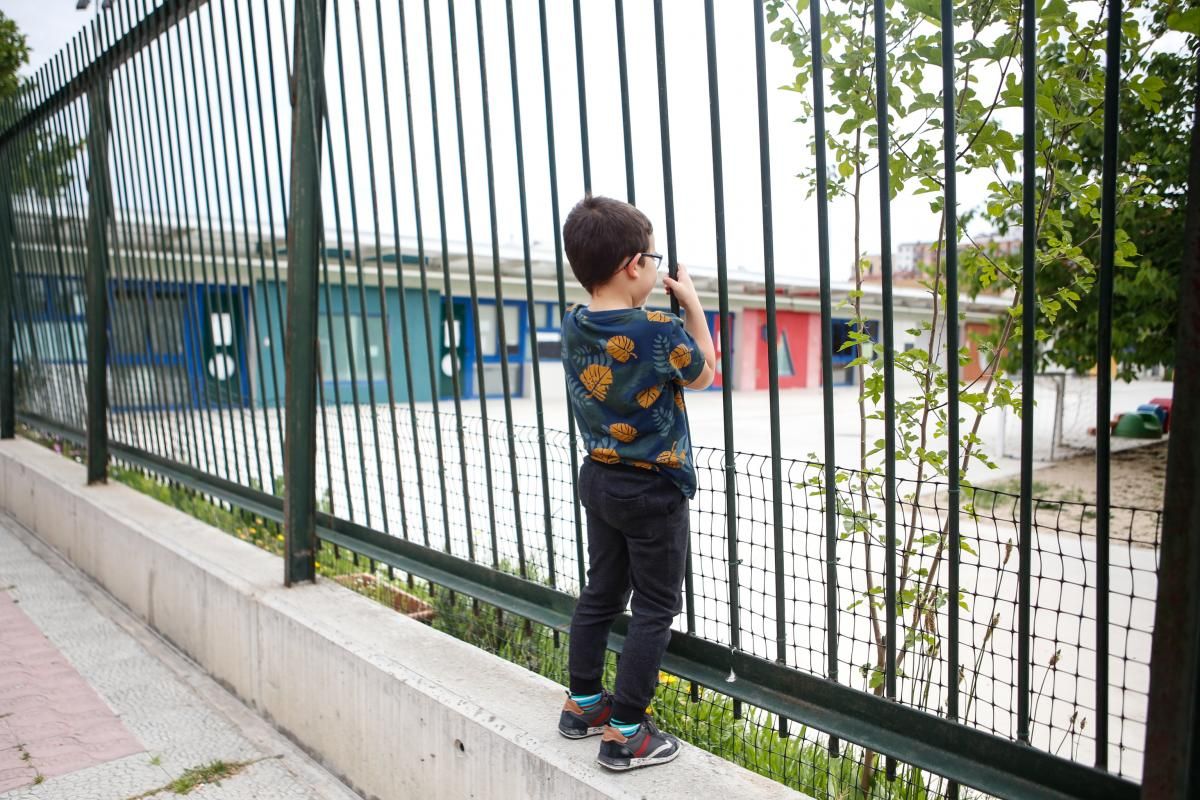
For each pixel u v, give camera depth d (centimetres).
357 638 284
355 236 319
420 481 316
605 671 292
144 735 311
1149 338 787
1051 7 212
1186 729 129
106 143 515
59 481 545
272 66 343
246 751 302
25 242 683
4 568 511
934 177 238
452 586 301
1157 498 1020
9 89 969
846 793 233
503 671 260
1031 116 156
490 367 2108
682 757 210
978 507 825
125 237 513
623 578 218
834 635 206
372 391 331
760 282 1945
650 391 197
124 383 548
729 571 224
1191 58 342
